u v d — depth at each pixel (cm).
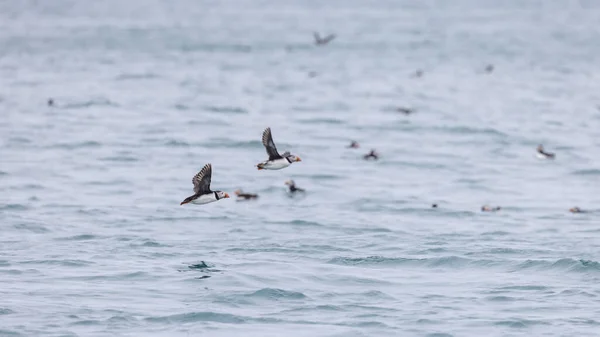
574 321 2962
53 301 3077
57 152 6259
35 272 3459
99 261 3653
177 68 12519
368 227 4422
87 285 3284
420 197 5175
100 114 8156
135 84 10650
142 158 6125
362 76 11975
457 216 4728
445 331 2850
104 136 6925
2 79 10825
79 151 6309
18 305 3016
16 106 8569
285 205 4881
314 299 3173
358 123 7906
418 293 3278
